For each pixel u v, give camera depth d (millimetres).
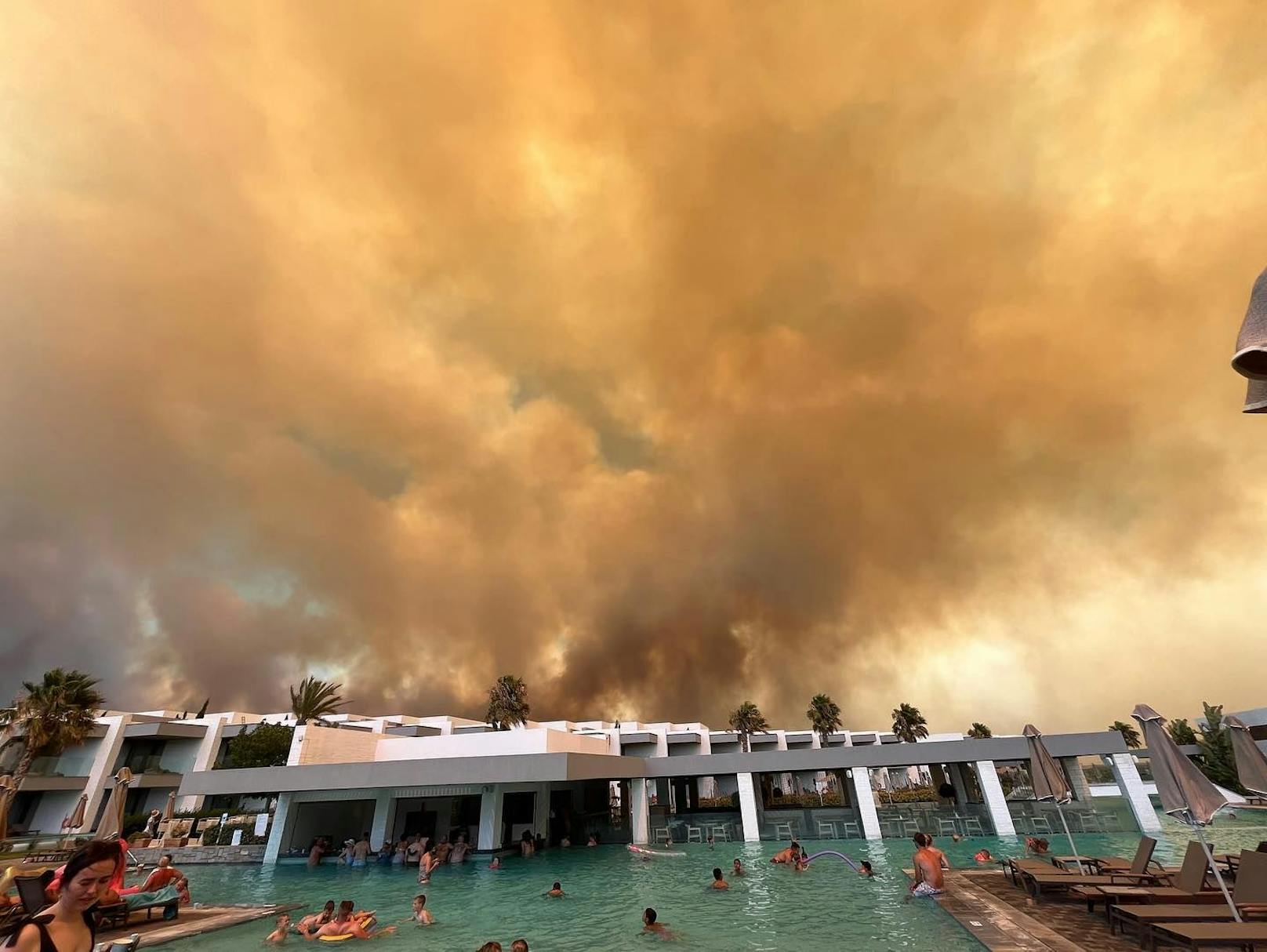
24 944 2457
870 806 25453
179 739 44219
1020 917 9797
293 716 51094
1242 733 8453
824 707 58688
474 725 58625
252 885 18766
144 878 21141
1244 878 8203
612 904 14023
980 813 25531
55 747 36156
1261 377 2664
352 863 22719
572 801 30953
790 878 16438
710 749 54406
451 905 14602
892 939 9539
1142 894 8867
